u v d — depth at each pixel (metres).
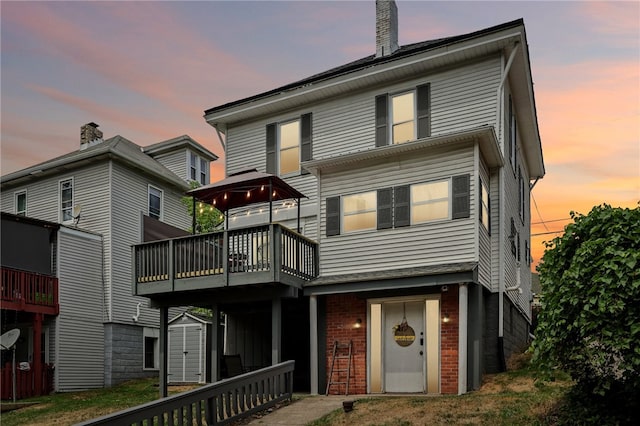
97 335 18.97
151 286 13.24
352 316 12.56
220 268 12.41
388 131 13.97
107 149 19.66
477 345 10.90
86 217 20.27
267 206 15.38
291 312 14.44
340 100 14.82
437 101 13.57
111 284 19.45
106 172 20.09
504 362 12.29
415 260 11.97
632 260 6.46
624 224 6.89
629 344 6.49
